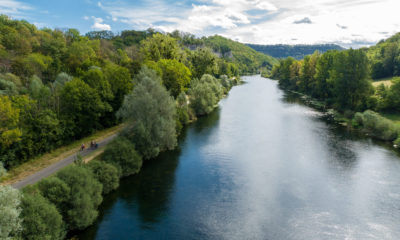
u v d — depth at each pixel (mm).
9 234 19734
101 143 46844
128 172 39688
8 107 33625
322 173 41344
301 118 76500
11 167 34625
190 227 28719
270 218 30438
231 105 96500
